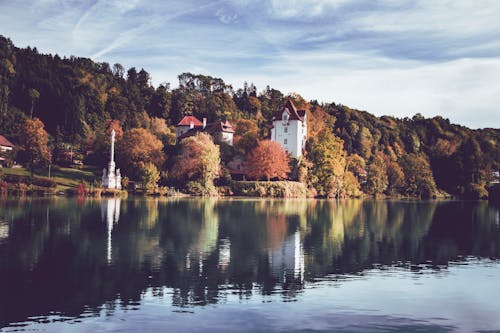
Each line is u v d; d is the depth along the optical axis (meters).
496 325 24.12
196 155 132.75
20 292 27.61
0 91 181.75
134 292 28.17
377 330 23.00
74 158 152.88
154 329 22.31
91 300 26.45
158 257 38.38
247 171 143.50
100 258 37.41
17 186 110.31
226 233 53.22
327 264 37.53
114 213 71.00
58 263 35.22
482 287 31.17
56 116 191.25
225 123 181.75
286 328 22.84
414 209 102.81
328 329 22.88
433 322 24.36
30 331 21.83
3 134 172.38
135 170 138.25
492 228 65.75
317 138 158.12
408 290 30.17
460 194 179.75
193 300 26.89
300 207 97.19
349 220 72.06
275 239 49.62
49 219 60.75
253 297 27.72
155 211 76.56
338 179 151.62
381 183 174.00
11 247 40.91
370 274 34.47
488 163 190.25
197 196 125.38
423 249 46.09
